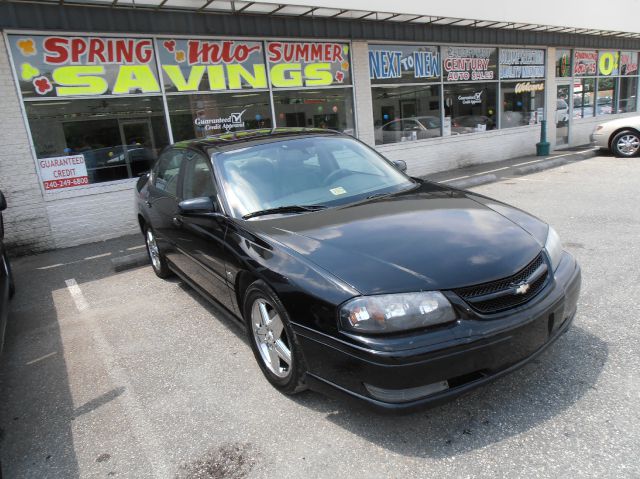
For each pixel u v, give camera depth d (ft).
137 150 25.58
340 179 12.28
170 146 16.44
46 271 20.36
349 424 8.61
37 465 8.33
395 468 7.47
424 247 8.49
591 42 51.08
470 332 7.45
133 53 24.75
